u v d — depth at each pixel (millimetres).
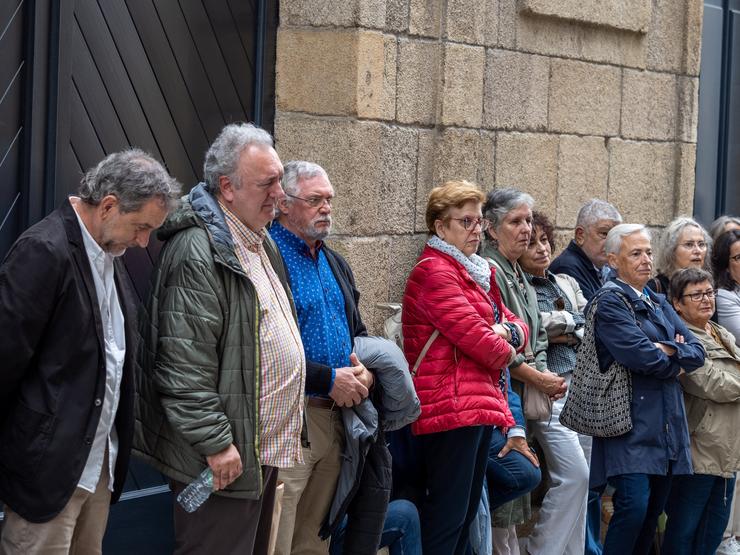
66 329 3484
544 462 6270
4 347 3387
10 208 4590
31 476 3480
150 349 3859
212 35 5480
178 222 3908
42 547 3533
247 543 3961
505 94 6547
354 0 5648
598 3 7031
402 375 4668
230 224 4000
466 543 5277
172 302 3818
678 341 5473
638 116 7516
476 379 5066
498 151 6527
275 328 4004
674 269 6422
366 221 5758
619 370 5391
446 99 6152
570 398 5520
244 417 3881
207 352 3809
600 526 6500
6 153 4562
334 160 5695
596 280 6441
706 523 6047
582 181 7129
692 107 7859
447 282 5109
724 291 6414
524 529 6352
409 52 5977
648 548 5648
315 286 4562
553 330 5879
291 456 4090
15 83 4574
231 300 3887
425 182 6156
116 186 3512
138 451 3920
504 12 6488
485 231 5891
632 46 7426
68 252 3484
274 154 3996
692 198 7926
